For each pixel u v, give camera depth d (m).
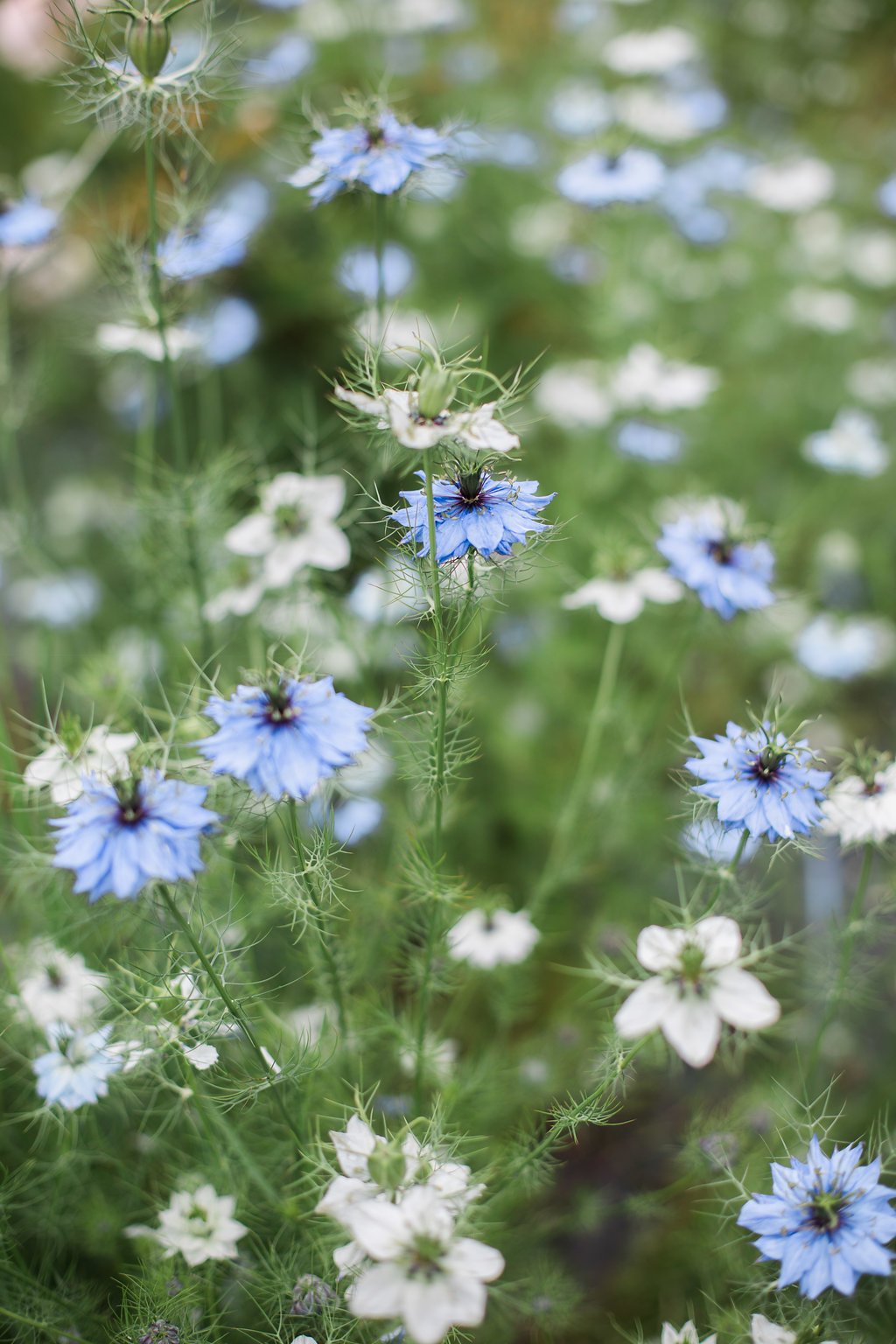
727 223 1.00
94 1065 0.55
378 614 0.65
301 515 0.64
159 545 0.70
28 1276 0.57
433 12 1.05
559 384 0.86
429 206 0.95
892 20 1.36
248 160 0.99
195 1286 0.56
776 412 0.99
